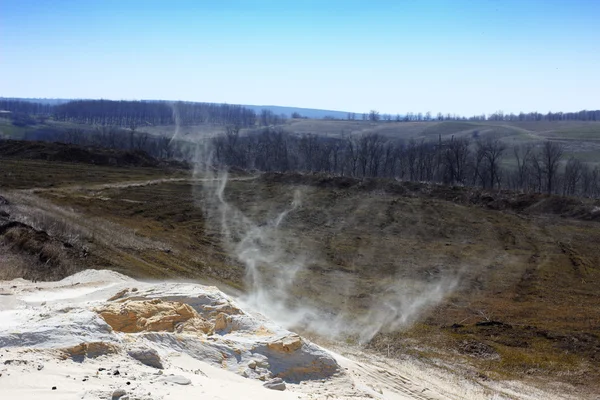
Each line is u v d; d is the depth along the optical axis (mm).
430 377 18844
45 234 27906
